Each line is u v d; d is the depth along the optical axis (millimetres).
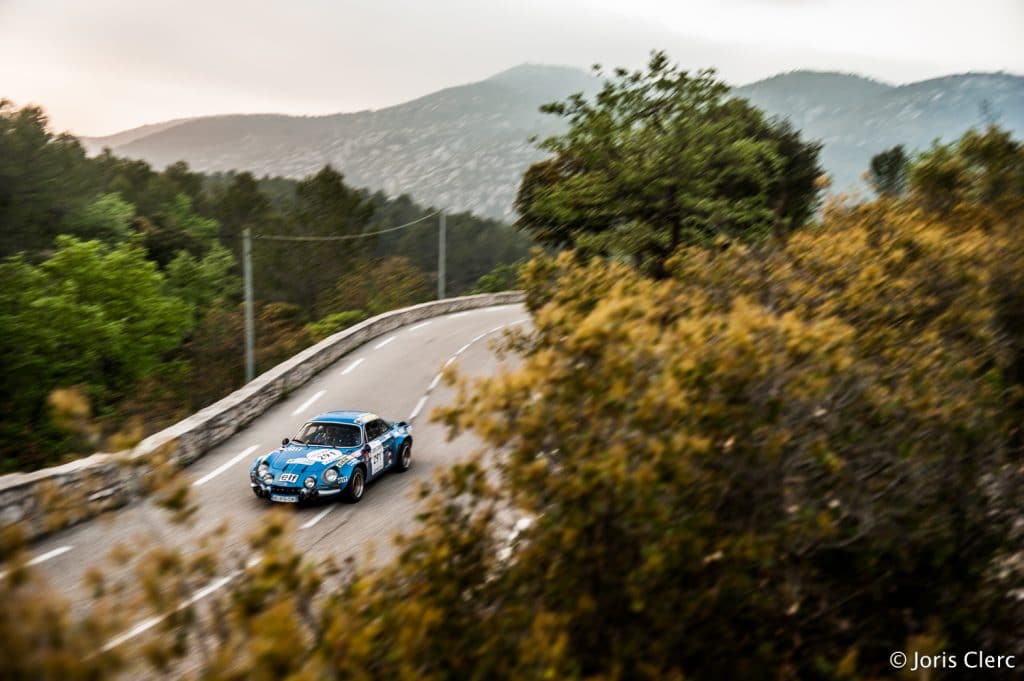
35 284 25219
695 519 4008
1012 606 4840
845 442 4645
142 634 6395
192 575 3480
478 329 31984
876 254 7543
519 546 4566
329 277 63094
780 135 27297
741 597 4121
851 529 4555
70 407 3555
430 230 103750
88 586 3217
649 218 18297
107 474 10672
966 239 8375
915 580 4836
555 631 3551
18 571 2863
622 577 3863
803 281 7203
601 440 3949
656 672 3516
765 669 3965
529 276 7160
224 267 48719
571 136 18062
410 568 4004
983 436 5016
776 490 4344
